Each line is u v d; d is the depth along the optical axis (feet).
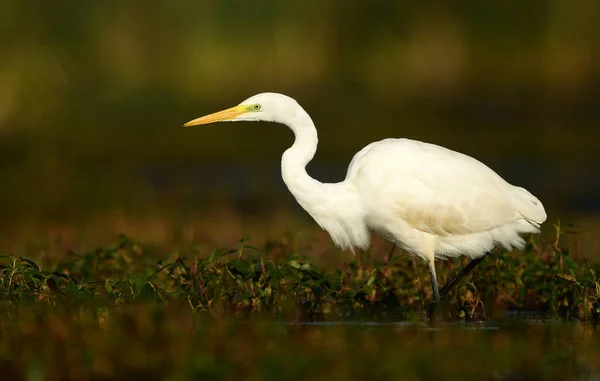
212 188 63.93
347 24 104.42
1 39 91.81
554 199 59.21
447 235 32.45
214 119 32.55
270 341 28.58
